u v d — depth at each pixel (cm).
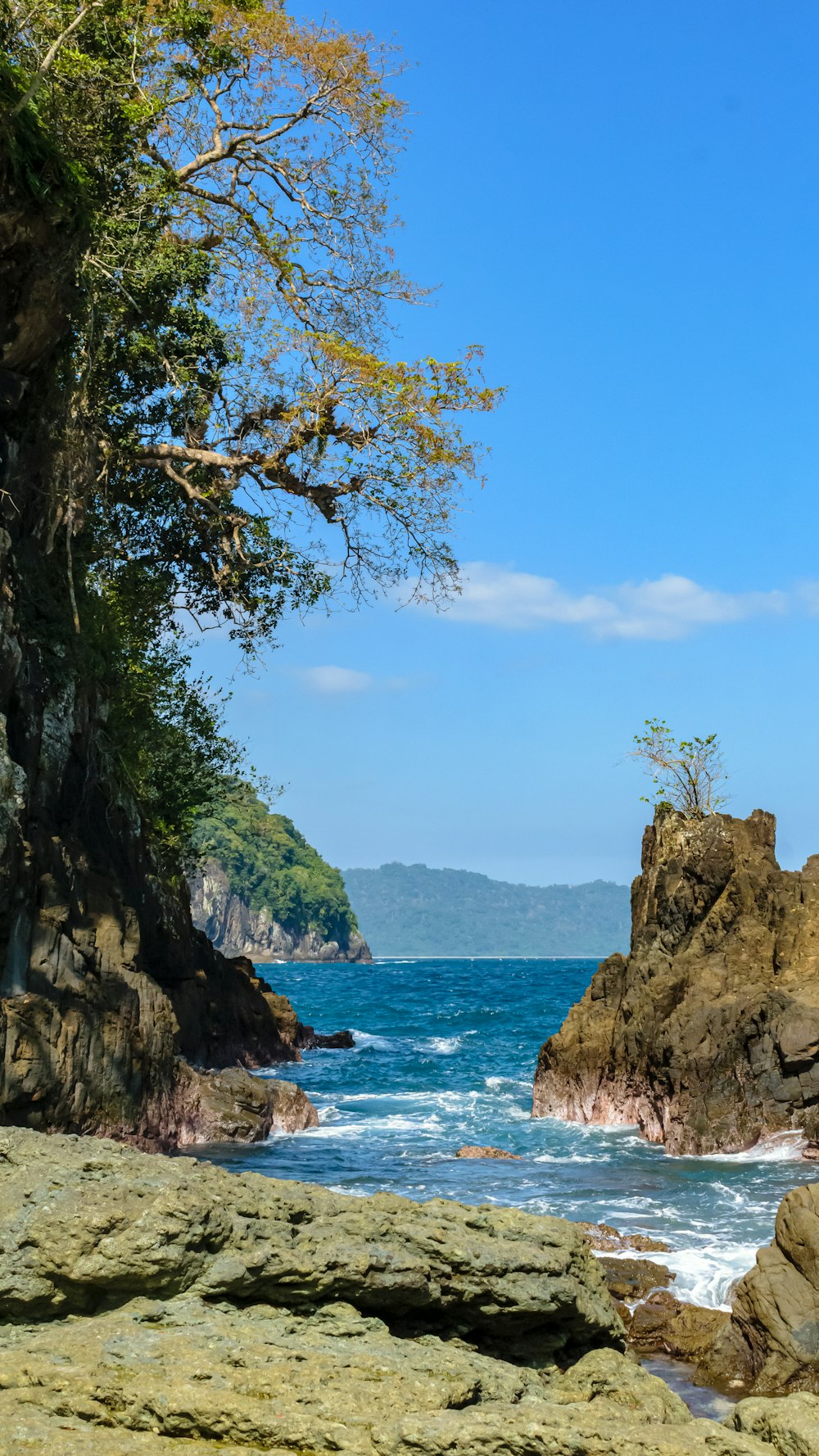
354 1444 662
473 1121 2678
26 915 1736
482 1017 6569
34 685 1853
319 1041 4759
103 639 2394
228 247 2873
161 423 2989
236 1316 819
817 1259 1099
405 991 10406
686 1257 1414
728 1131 2209
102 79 2319
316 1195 944
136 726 2881
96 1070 1838
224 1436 673
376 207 2855
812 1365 1062
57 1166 889
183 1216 823
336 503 2842
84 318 2198
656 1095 2406
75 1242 806
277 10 2723
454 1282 881
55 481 2089
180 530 3197
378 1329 844
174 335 2870
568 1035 2764
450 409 2634
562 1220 980
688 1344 1172
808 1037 2145
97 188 2408
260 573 3189
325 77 2689
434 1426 670
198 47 2584
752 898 2497
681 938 2598
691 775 2881
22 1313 811
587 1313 913
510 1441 670
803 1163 2066
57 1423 679
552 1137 2420
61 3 2236
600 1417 725
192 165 2719
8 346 1867
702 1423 705
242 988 3941
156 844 2980
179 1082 2211
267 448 2822
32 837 1781
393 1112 2866
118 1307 815
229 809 14775
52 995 1769
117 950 1989
